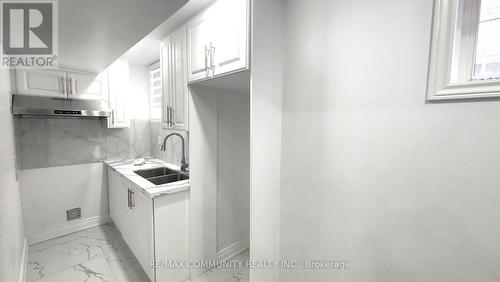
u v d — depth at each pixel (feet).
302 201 4.16
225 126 6.97
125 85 9.33
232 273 6.62
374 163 3.25
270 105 4.12
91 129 9.30
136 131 10.59
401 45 2.91
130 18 3.87
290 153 4.28
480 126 2.42
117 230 9.15
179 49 6.12
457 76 2.69
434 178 2.75
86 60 6.69
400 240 3.07
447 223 2.68
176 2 3.33
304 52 3.96
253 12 3.67
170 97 6.69
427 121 2.76
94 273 6.51
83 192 9.18
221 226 7.06
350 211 3.55
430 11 2.67
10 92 6.60
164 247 5.74
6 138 5.30
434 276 2.81
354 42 3.34
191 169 6.16
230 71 4.53
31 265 6.82
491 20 2.52
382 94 3.11
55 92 7.69
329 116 3.70
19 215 6.87
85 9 3.47
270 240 4.40
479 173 2.45
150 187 5.84
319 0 3.71
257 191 4.06
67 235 8.71
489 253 2.43
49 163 8.36
